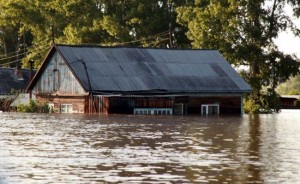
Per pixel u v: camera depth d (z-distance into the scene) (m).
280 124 85.62
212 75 119.50
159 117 98.69
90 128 71.00
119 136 60.91
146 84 111.50
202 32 145.25
